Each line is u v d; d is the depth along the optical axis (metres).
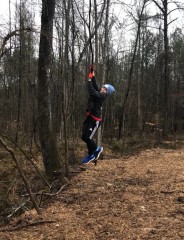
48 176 11.26
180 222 6.59
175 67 41.22
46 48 11.35
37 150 15.66
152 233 6.16
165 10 24.83
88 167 11.84
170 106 35.91
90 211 7.48
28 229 6.75
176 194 8.26
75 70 13.99
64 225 6.77
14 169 12.48
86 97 21.86
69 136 19.75
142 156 14.48
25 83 24.42
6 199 9.98
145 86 34.25
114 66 27.39
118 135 23.84
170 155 14.43
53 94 19.67
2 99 25.98
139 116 29.69
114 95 28.91
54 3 11.24
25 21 17.00
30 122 22.27
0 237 6.42
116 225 6.58
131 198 8.13
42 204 8.63
